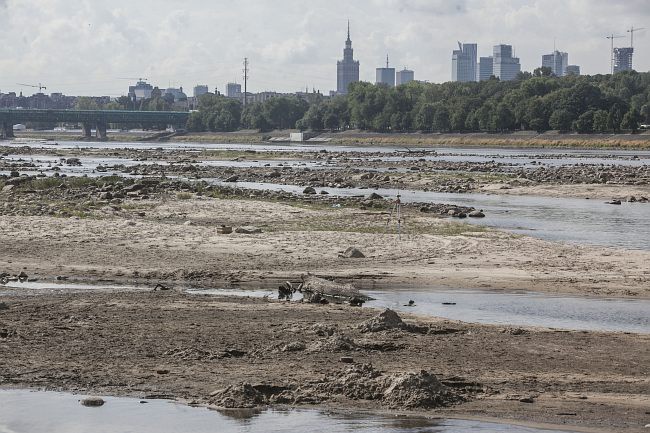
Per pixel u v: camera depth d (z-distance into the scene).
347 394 26.80
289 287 45.44
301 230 69.06
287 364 30.38
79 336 34.19
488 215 87.69
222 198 100.81
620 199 106.50
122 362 30.50
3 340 33.38
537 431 23.39
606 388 28.12
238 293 45.59
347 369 28.80
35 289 45.47
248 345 33.09
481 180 134.00
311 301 43.22
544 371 30.19
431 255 57.22
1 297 42.66
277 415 24.80
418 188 124.31
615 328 38.16
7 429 23.62
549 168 160.12
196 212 82.00
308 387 27.41
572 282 48.69
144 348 32.44
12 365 29.92
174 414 24.86
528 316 40.50
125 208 84.56
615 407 25.84
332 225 72.81
